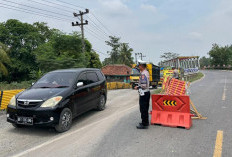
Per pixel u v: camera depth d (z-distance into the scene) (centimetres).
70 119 485
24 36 3247
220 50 5797
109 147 355
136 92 1399
